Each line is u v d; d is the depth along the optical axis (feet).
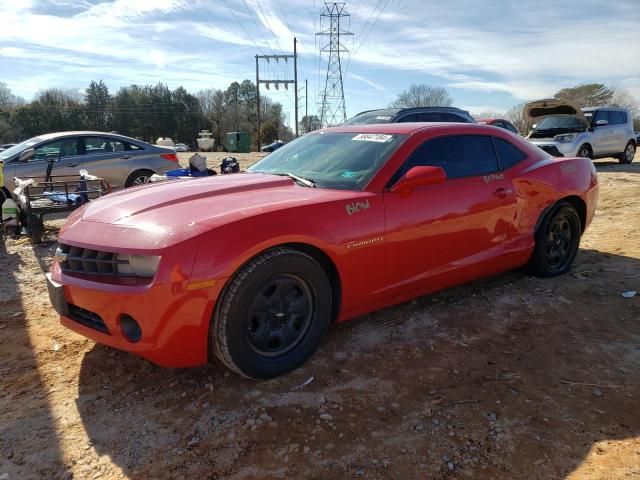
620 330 11.78
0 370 10.43
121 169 30.81
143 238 8.65
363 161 11.69
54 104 283.18
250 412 8.68
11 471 7.41
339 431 8.16
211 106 323.16
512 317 12.55
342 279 10.23
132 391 9.50
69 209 21.79
